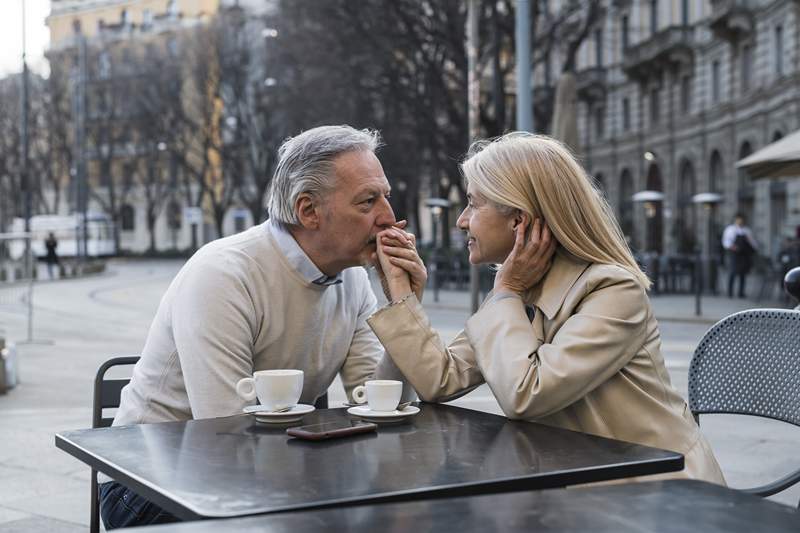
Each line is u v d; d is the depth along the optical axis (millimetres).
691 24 35719
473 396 7250
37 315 17438
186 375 2566
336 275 2807
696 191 35469
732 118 32219
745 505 1414
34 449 5543
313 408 2293
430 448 1941
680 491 1499
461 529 1294
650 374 2428
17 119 59500
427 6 22141
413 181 33719
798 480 2424
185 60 51188
